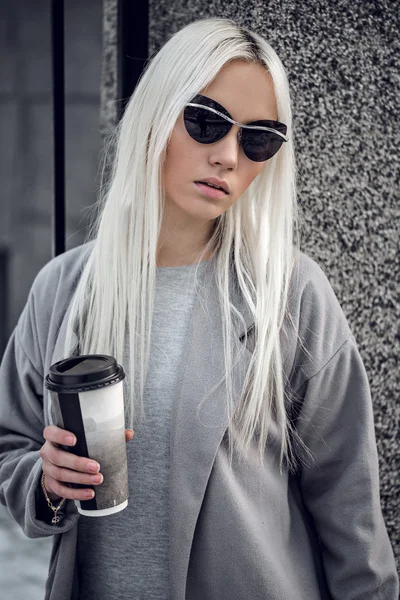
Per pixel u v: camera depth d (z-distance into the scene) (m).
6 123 7.38
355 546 1.49
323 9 1.79
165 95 1.43
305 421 1.52
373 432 1.53
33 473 1.49
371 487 1.50
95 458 1.26
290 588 1.45
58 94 2.04
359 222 1.85
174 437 1.44
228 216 1.57
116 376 1.25
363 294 1.87
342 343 1.52
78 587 1.54
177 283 1.56
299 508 1.58
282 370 1.50
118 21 2.00
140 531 1.49
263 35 1.77
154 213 1.50
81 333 1.59
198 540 1.44
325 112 1.82
